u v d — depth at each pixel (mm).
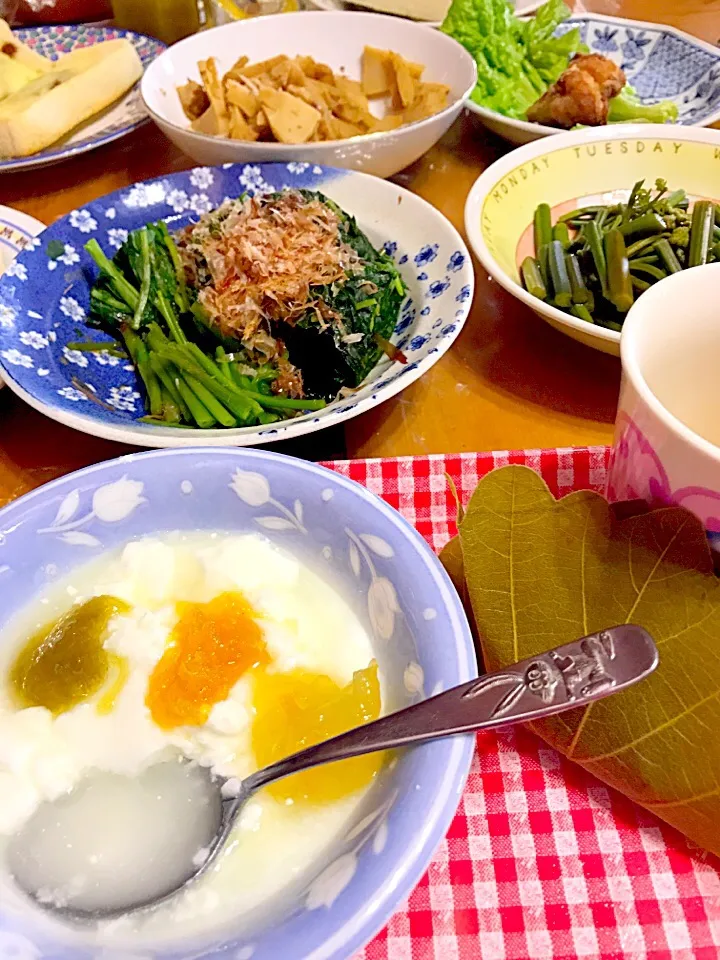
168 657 180
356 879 138
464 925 160
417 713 157
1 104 457
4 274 321
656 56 518
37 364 289
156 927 149
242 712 173
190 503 205
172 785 168
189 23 570
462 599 202
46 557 197
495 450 275
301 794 164
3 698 181
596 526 178
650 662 158
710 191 372
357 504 193
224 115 430
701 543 163
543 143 376
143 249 343
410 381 270
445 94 448
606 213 360
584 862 168
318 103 437
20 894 154
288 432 252
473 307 338
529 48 503
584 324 276
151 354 313
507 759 183
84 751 172
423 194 428
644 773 163
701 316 179
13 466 278
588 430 282
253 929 142
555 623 177
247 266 328
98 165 453
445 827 142
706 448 150
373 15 484
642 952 156
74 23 604
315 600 196
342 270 323
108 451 283
